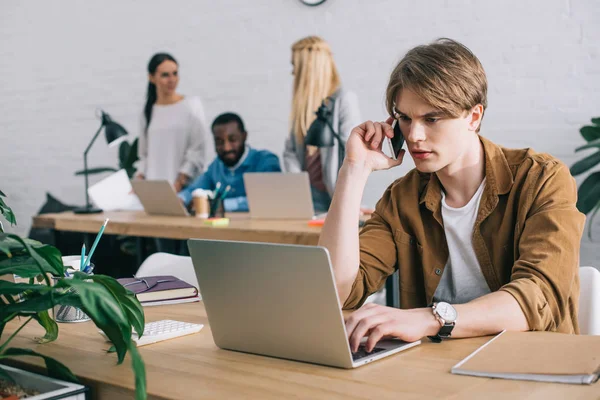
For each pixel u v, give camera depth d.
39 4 5.68
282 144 4.59
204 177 4.81
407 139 1.37
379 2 4.17
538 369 0.99
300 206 3.29
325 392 0.96
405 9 4.09
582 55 3.56
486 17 3.81
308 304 1.08
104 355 1.21
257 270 1.12
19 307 0.97
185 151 4.98
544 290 1.27
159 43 5.09
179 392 0.98
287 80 4.55
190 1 4.93
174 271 2.03
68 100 5.59
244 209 4.12
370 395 0.94
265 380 1.03
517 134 3.76
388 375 1.03
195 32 4.92
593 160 3.12
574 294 1.35
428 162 1.37
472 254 1.51
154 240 4.54
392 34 4.14
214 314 1.21
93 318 0.94
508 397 0.91
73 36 5.51
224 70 4.81
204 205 3.67
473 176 1.48
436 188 1.53
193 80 4.95
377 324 1.17
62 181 5.69
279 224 3.13
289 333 1.12
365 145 1.50
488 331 1.23
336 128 4.34
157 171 5.11
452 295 1.56
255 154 4.68
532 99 3.71
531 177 1.43
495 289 1.51
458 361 1.09
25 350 1.06
